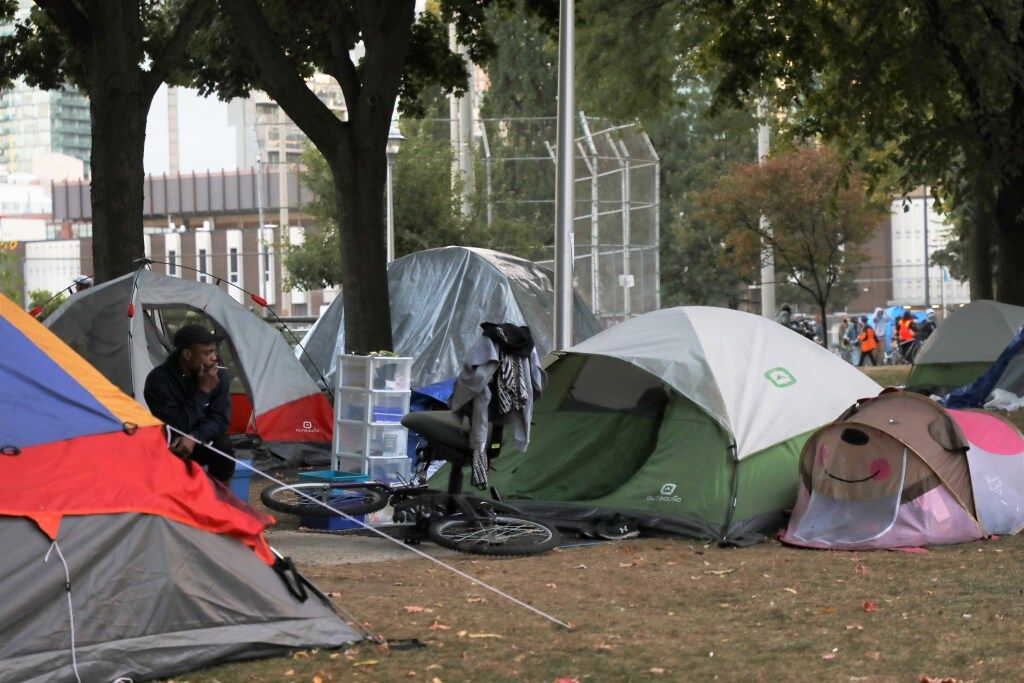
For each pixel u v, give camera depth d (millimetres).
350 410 12078
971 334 19469
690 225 55844
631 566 8289
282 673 5570
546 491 10508
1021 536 9453
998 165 18594
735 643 6113
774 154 26328
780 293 66812
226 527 5914
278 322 16812
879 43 19641
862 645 6043
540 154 31828
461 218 31734
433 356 17234
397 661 5754
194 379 7863
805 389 10352
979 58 18188
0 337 5957
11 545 5320
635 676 5488
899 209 80625
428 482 10828
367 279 16156
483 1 20312
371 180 16172
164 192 66125
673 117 55438
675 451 9961
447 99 42844
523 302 17891
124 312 13156
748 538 9258
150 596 5598
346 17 16703
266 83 15867
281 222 55250
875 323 41344
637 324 10625
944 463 9336
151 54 20391
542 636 6270
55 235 91938
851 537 9078
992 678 5402
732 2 21234
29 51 20141
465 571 8086
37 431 5723
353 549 8875
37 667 5230
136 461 5855
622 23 23719
